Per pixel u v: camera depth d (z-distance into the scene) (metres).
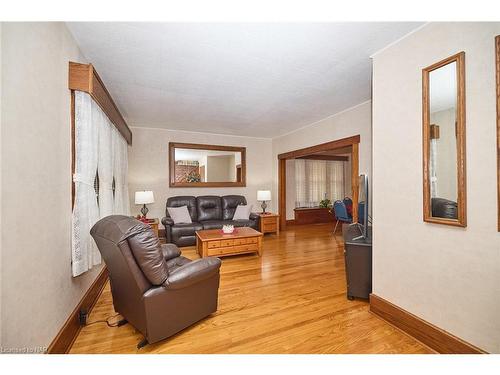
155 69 2.51
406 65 1.83
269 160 6.50
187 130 5.48
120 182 3.52
